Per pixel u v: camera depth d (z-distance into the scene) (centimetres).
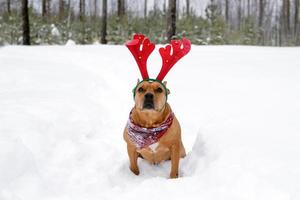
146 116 177
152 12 1204
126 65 433
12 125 207
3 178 159
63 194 167
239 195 143
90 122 260
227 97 289
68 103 281
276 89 295
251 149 171
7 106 249
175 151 188
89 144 225
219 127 208
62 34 1085
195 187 159
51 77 378
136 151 196
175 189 160
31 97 287
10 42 981
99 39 1084
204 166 182
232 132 196
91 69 448
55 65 455
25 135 199
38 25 1055
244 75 357
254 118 214
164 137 182
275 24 2370
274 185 140
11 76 371
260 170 151
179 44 196
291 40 1834
